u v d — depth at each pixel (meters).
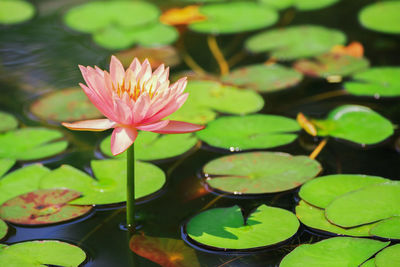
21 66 2.04
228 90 1.95
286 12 2.33
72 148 1.82
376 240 1.61
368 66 2.00
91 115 1.89
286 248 1.63
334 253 1.60
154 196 1.72
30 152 1.80
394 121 1.84
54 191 1.71
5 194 1.72
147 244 1.65
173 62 2.05
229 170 1.74
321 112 1.88
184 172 1.76
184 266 1.62
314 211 1.67
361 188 1.68
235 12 2.32
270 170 1.74
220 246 1.63
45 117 1.89
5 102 1.92
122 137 1.62
